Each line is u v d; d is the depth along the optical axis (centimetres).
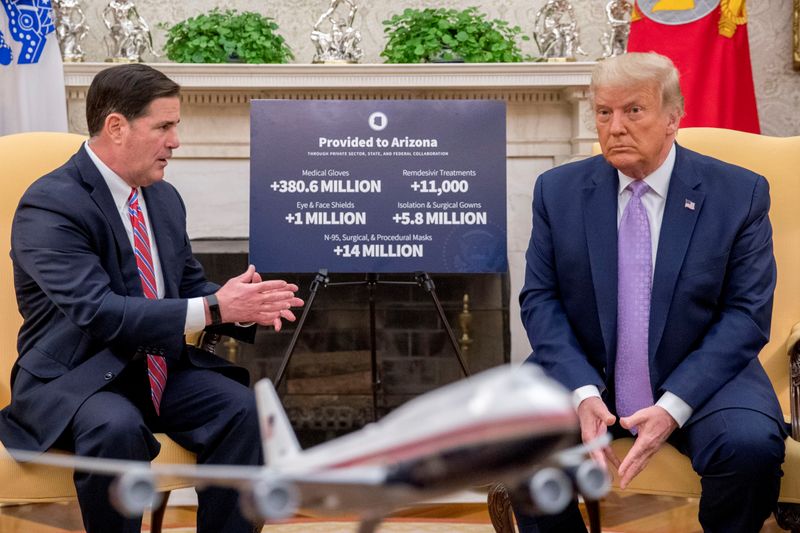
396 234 363
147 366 229
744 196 224
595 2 464
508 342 435
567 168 240
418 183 363
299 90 431
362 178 363
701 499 205
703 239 220
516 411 67
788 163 262
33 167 261
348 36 433
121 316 213
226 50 429
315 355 433
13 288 252
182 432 226
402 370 435
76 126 433
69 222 223
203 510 217
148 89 228
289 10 464
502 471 70
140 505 76
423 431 69
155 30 462
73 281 217
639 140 218
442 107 364
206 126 436
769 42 462
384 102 364
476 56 432
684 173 225
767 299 218
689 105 398
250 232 362
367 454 72
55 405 212
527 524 210
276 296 221
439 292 435
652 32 401
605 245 226
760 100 463
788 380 249
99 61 461
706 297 219
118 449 202
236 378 246
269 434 86
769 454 196
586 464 83
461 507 349
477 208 364
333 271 362
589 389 210
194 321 217
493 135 365
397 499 72
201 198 439
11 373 228
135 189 238
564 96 435
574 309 229
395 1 464
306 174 363
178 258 248
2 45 402
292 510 71
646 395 219
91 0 459
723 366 208
